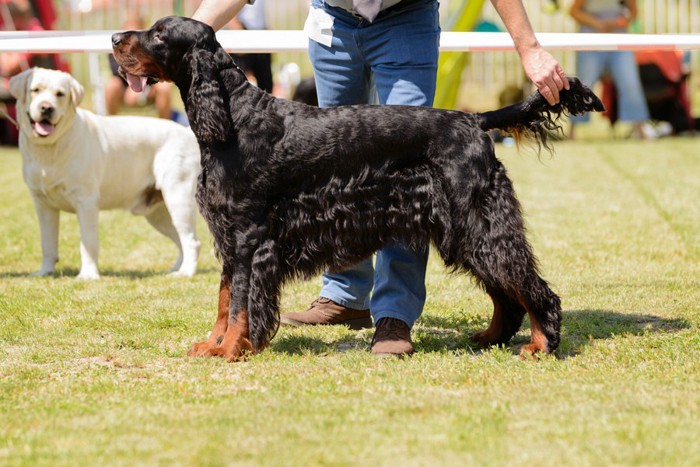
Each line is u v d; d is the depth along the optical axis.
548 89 7.12
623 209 15.98
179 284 10.98
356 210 7.18
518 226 7.10
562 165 22.62
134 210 12.25
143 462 5.00
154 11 29.11
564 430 5.39
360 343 8.16
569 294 9.87
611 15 26.23
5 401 6.24
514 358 7.30
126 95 24.22
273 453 5.09
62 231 15.23
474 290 10.30
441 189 7.08
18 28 21.98
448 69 22.06
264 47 9.53
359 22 7.77
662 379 6.53
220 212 7.17
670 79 27.69
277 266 7.22
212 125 7.03
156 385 6.65
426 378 6.71
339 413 5.83
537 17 35.94
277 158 7.12
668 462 4.88
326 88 8.11
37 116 10.82
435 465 4.90
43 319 8.98
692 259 11.90
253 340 7.23
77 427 5.63
